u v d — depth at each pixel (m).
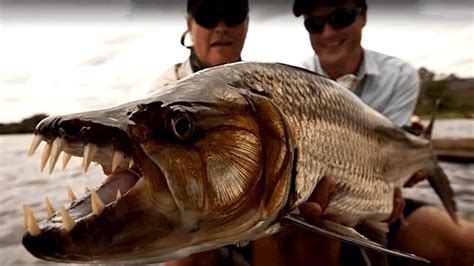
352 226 0.68
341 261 0.86
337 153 0.60
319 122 0.56
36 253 0.36
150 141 0.40
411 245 0.99
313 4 1.15
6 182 2.05
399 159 0.81
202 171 0.42
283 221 0.50
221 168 0.43
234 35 1.04
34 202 1.55
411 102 1.19
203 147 0.42
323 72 1.22
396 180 0.81
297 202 0.52
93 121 0.39
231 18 1.02
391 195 0.78
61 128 0.38
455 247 0.97
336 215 0.63
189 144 0.42
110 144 0.39
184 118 0.42
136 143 0.39
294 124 0.52
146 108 0.41
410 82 1.20
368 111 0.71
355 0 1.15
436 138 2.14
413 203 1.06
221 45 1.03
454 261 0.98
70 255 0.37
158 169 0.40
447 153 2.09
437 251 0.98
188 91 0.44
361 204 0.67
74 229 0.37
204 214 0.42
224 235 0.44
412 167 0.88
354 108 0.66
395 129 0.80
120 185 0.40
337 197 0.61
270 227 0.49
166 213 0.40
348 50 1.16
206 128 0.43
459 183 1.69
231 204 0.44
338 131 0.60
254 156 0.46
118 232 0.38
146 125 0.40
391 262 0.99
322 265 0.74
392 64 1.22
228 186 0.43
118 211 0.38
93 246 0.37
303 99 0.55
